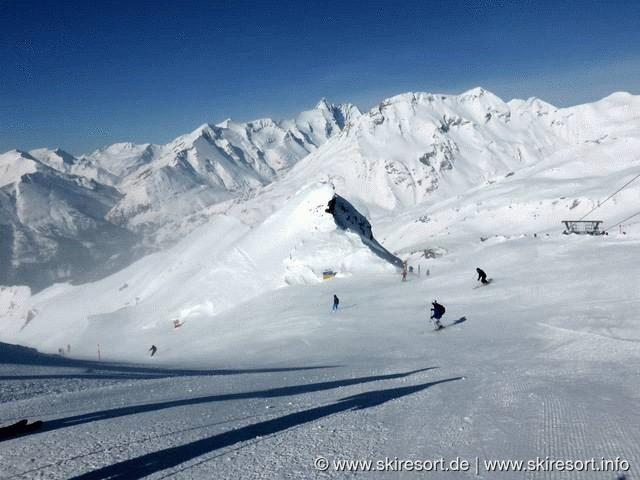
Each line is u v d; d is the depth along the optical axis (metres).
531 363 15.16
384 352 23.34
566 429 7.34
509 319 27.39
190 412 9.81
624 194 161.00
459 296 37.72
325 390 12.29
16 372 18.62
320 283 61.84
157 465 6.54
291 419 8.87
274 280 68.56
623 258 37.34
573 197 173.00
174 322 66.81
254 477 5.98
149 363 30.80
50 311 128.00
